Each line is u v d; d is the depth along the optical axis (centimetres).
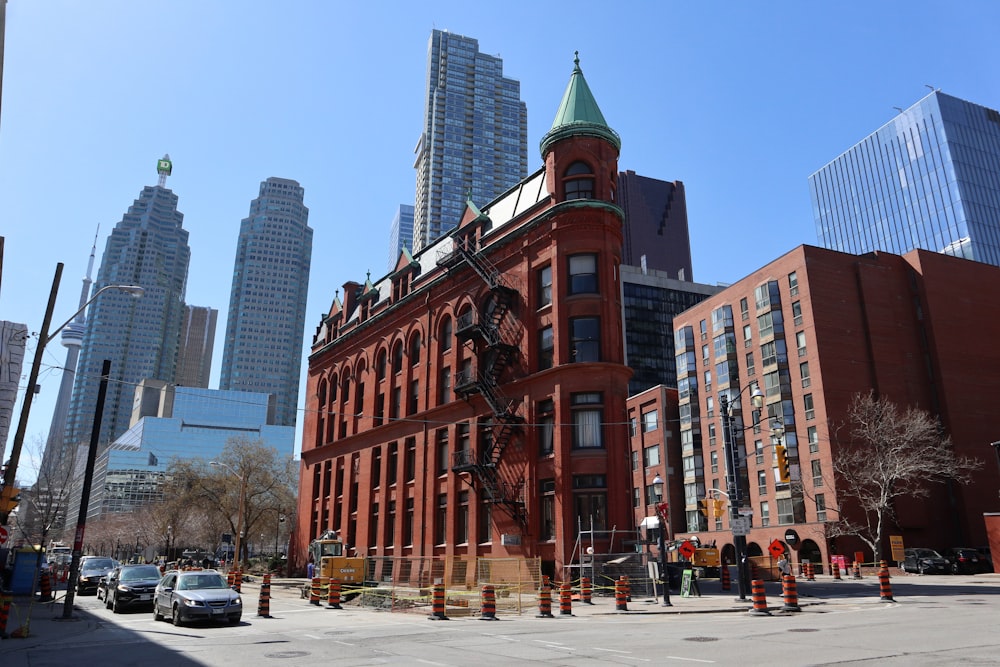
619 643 1488
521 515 3594
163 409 16875
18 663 1310
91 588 3809
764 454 6844
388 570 3988
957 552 5131
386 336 5275
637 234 19638
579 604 2747
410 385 4853
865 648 1284
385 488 4872
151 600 2652
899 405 6381
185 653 1428
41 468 6362
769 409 6831
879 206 16325
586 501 3397
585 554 3262
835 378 6325
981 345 6881
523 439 3703
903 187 15750
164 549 11288
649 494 8406
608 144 3947
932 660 1114
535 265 3906
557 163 3900
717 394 7712
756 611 2131
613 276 3722
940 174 14888
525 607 2659
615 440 3434
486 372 4012
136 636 1792
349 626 2033
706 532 7500
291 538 6191
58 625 2103
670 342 13875
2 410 3177
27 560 3428
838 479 5950
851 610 2234
